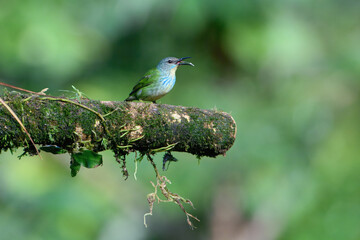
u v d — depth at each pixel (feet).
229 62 47.24
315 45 48.44
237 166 49.16
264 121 49.03
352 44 50.62
